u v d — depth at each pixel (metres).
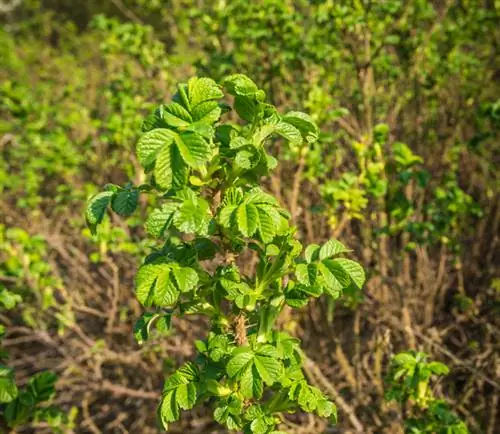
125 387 3.92
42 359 4.21
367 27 3.89
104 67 7.39
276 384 1.63
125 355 3.92
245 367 1.45
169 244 1.70
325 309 3.32
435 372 2.12
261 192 1.47
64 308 3.65
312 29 4.29
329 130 4.04
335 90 4.39
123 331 4.09
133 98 4.64
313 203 4.08
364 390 3.22
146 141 1.29
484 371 3.37
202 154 1.28
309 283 1.51
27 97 5.03
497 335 3.38
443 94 4.89
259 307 1.65
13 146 5.99
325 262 1.55
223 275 1.55
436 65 4.62
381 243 3.29
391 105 4.55
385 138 2.95
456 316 3.73
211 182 1.50
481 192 4.53
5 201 5.49
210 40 5.14
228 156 1.47
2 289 2.20
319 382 3.09
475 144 3.60
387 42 3.92
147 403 4.10
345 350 3.72
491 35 4.98
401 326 3.18
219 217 1.41
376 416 3.04
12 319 4.88
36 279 3.59
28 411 2.13
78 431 4.05
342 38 4.02
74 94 6.75
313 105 3.25
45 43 10.03
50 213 5.44
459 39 4.68
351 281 1.67
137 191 1.49
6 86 4.66
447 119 4.84
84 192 4.43
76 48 9.38
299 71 4.40
